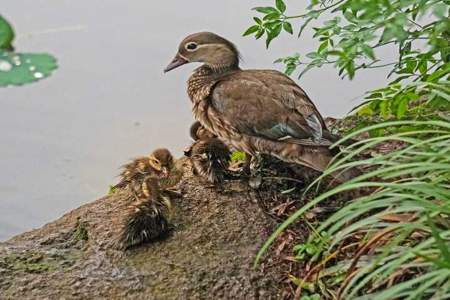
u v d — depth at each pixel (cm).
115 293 654
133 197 750
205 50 834
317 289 646
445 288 525
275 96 750
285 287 658
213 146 754
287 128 736
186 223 715
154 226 693
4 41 1030
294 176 767
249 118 748
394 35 619
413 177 642
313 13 731
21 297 652
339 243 658
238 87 762
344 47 648
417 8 654
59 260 692
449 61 733
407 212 604
